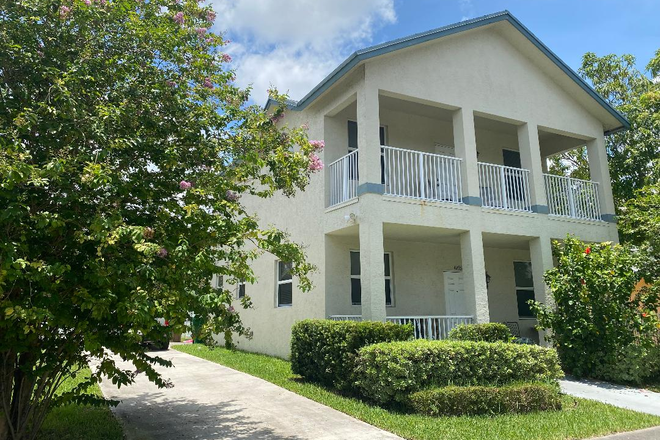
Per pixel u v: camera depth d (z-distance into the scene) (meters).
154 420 7.03
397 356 7.31
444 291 13.09
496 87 12.48
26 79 5.26
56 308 4.55
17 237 4.56
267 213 14.88
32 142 5.14
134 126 5.54
